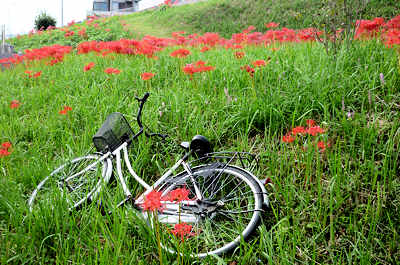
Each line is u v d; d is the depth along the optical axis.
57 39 18.30
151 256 2.21
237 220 2.38
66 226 2.37
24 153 3.51
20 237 2.27
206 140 2.85
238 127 3.54
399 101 3.23
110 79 5.40
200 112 3.79
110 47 7.11
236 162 3.09
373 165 2.45
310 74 3.87
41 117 4.62
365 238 2.01
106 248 2.00
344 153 2.81
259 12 18.16
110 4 43.34
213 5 21.55
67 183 2.88
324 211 2.36
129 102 4.47
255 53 5.99
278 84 3.77
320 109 3.41
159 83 5.14
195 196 2.42
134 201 2.50
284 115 3.49
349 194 2.36
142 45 6.70
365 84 3.49
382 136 2.69
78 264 2.00
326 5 4.25
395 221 2.17
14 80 6.86
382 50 4.20
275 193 2.52
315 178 2.68
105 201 2.47
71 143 3.77
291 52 5.29
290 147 3.08
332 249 2.09
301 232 2.20
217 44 7.71
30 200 2.65
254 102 3.59
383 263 1.95
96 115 4.22
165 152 3.50
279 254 2.03
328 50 4.58
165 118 3.99
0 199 2.61
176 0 24.38
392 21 4.57
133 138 3.21
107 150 3.04
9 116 4.82
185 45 8.41
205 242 2.22
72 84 5.62
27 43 18.73
